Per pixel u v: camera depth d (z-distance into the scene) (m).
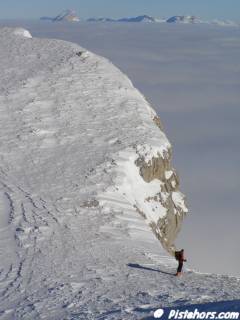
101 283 18.78
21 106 47.81
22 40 67.38
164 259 24.22
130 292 17.25
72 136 42.84
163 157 42.44
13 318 15.37
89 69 56.50
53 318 14.83
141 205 36.50
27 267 21.56
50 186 34.84
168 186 42.34
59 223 28.77
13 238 26.09
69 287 18.38
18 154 39.75
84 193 33.97
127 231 29.11
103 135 43.22
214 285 18.28
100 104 49.06
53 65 57.28
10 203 31.47
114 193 34.94
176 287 17.86
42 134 43.00
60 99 49.50
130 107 49.34
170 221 39.78
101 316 14.19
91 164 38.22
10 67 57.50
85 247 24.95
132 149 40.91
